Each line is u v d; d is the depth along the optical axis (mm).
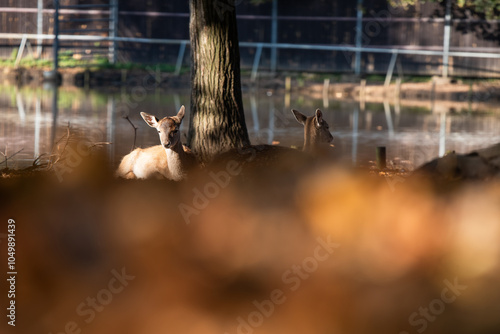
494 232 6922
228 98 26516
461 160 15070
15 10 92562
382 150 29812
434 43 88188
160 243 7273
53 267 6637
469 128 53031
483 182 12875
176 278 6219
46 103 63062
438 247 6660
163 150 24250
